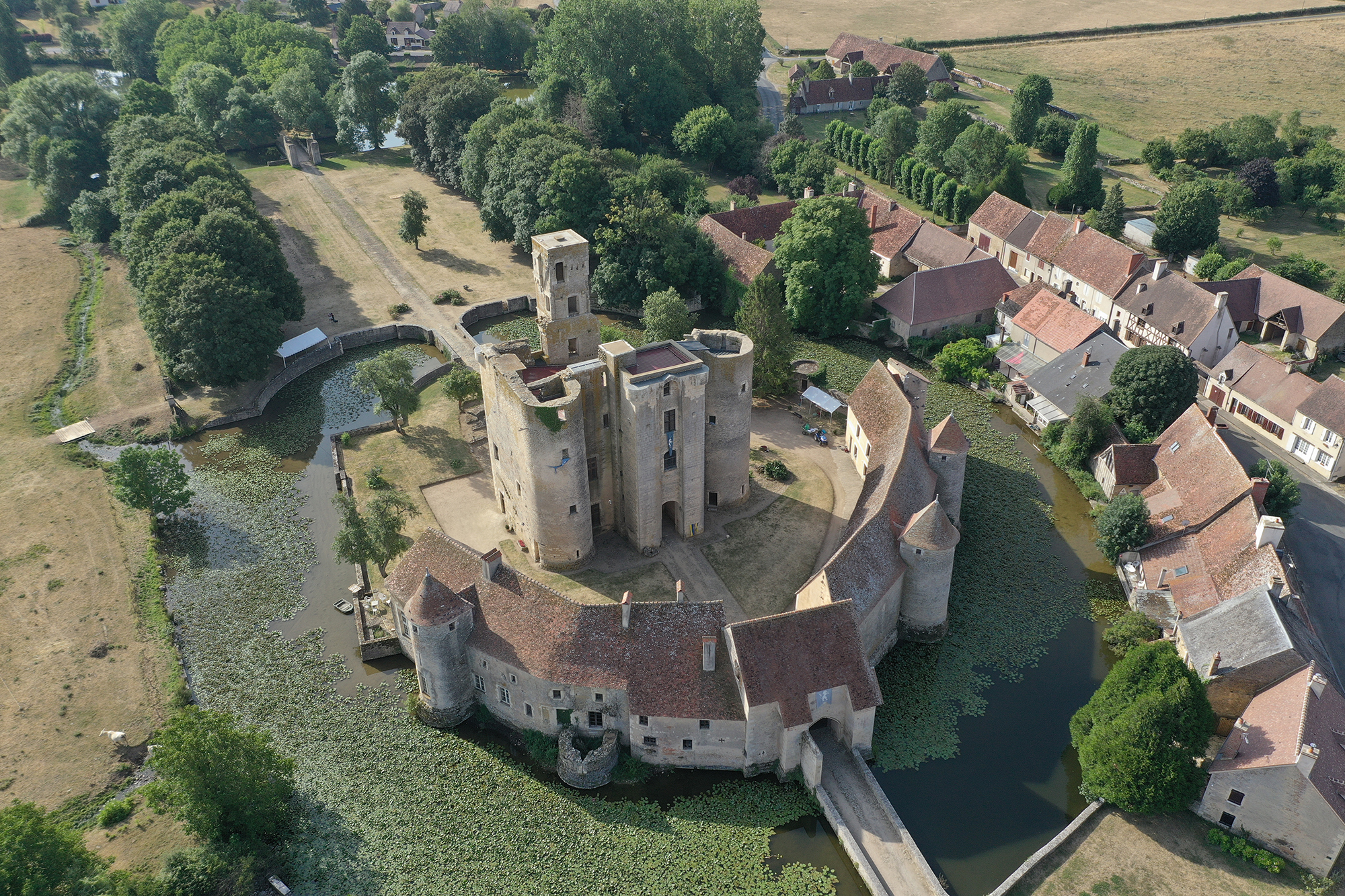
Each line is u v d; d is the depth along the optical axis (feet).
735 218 540.93
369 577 322.96
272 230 500.33
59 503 358.64
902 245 536.01
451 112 649.61
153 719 271.90
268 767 233.55
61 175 625.82
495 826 241.55
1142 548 318.45
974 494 363.35
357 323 488.85
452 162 645.51
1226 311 425.28
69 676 284.41
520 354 333.42
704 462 332.19
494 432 327.88
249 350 415.23
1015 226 552.82
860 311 470.39
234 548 340.39
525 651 253.24
